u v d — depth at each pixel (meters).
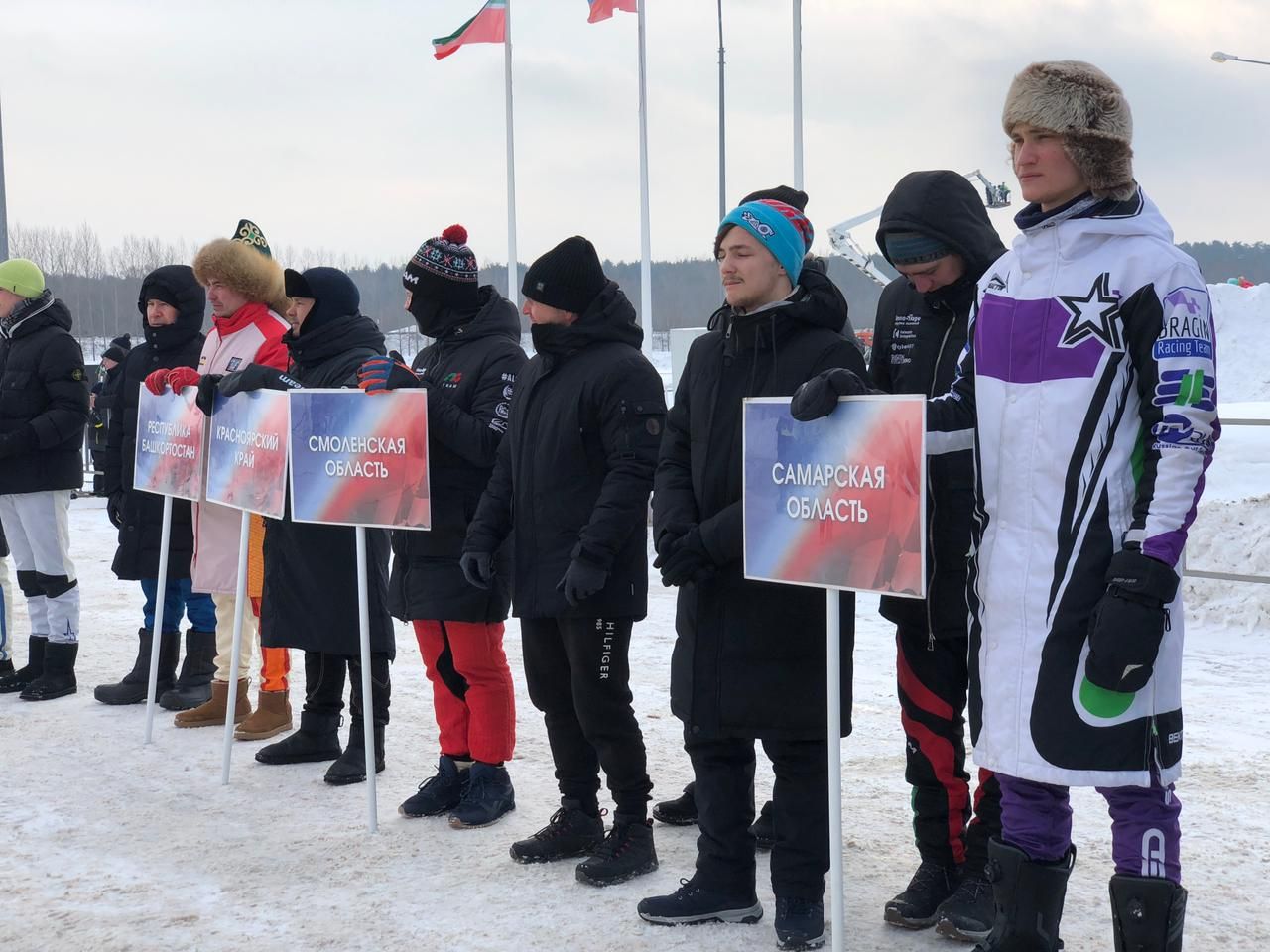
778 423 2.92
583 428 3.65
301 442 4.34
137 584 9.55
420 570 4.21
